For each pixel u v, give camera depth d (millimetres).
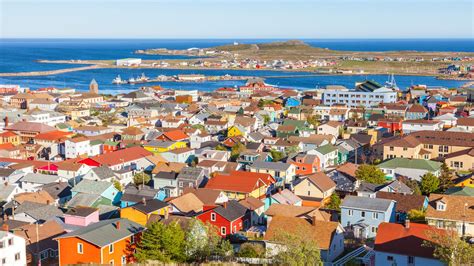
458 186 90000
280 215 72438
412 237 56969
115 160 115750
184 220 72438
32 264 66000
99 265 59031
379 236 58156
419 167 105000
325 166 118125
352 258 62938
